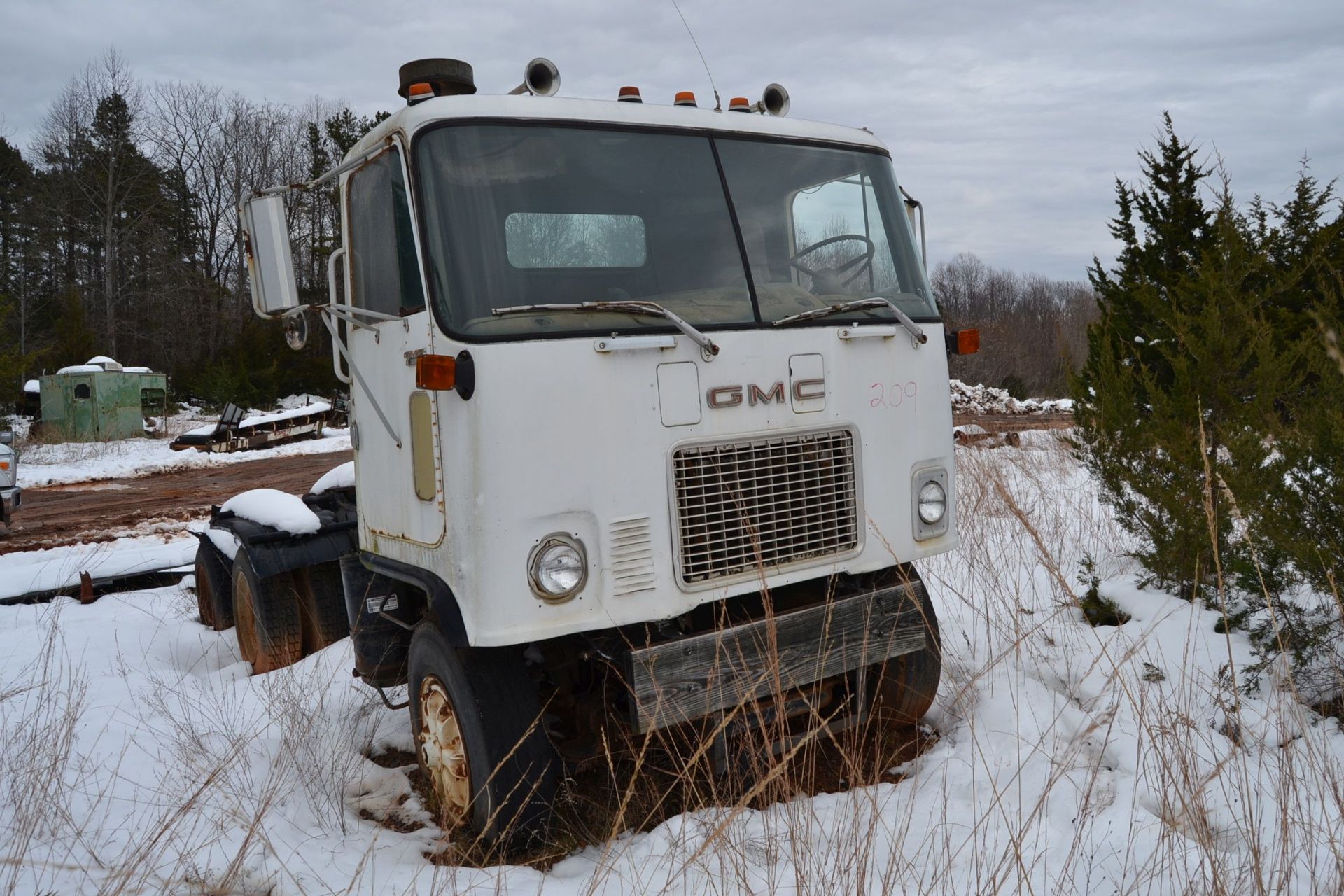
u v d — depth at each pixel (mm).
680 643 3242
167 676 5539
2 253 47344
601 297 3369
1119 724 3885
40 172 48781
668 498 3277
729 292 3539
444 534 3182
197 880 3117
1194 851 2949
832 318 3689
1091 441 5848
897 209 4168
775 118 3947
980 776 3588
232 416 22359
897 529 3805
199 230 50438
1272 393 4871
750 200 3730
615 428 3197
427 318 3180
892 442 3807
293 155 49906
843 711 4027
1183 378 5215
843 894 2840
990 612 5359
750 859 3107
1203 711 3918
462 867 3240
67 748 3955
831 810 3438
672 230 3551
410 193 3244
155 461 20281
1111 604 5203
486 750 3334
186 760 4082
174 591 7953
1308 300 8477
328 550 5590
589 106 3543
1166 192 9023
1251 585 4098
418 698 3787
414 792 3943
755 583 3420
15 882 3131
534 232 3309
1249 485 4582
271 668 5699
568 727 3869
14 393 25062
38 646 6199
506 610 3035
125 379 26000
